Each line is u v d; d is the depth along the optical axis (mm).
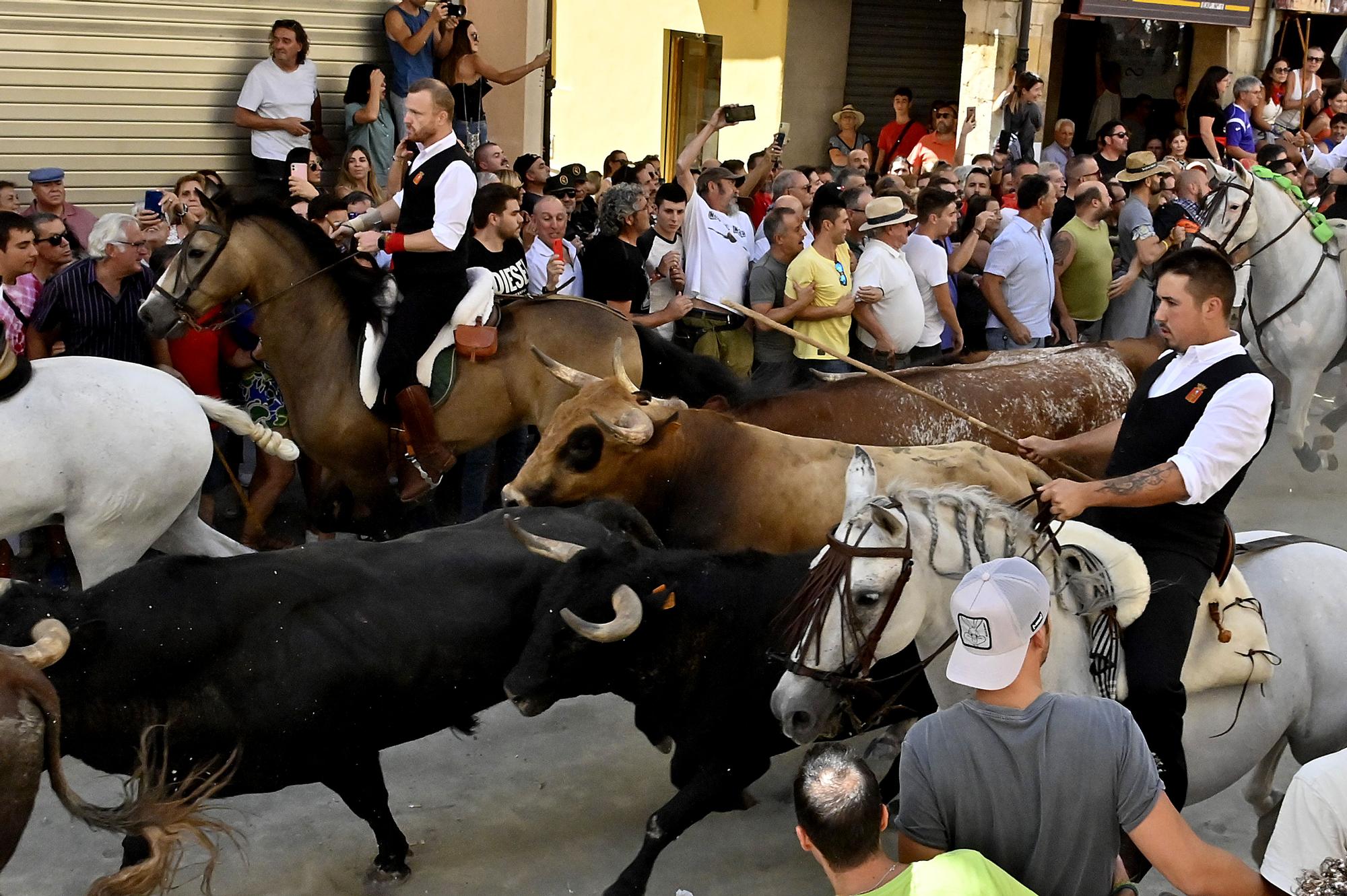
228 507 8086
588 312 6816
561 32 16344
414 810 5047
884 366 8242
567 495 4969
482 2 11555
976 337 9633
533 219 8383
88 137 9992
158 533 5680
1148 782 2688
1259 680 3795
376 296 6730
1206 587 3793
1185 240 9906
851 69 16828
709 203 8359
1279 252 8828
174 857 4551
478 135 11078
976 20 14625
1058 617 3592
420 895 4516
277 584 4238
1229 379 3605
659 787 5258
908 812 2771
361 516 7359
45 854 4699
